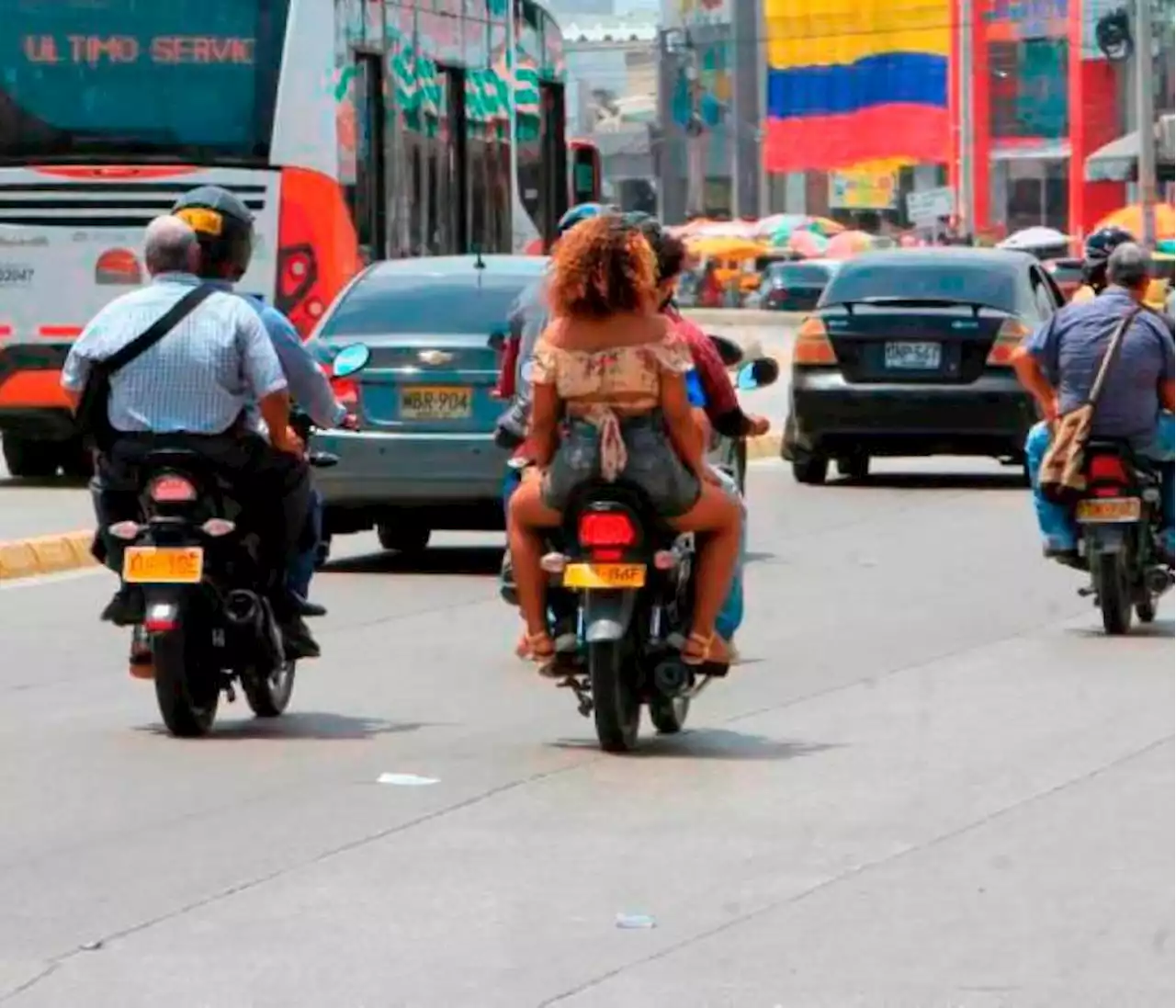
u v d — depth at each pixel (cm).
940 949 1518
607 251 2022
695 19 17012
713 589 2088
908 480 4794
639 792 1973
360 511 3322
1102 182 14175
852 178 16300
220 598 2183
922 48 15400
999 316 4462
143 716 2344
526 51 5078
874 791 1977
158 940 1552
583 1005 1408
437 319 3347
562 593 2128
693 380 2150
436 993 1432
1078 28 14550
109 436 2161
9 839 1831
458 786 2000
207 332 2144
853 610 3030
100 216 4444
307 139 4381
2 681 2558
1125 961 1489
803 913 1603
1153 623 2923
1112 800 1942
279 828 1855
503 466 3247
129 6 4416
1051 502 2777
